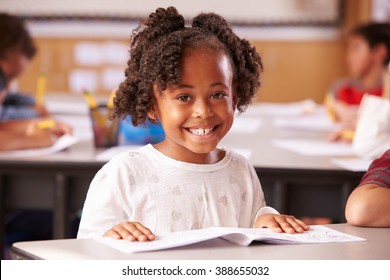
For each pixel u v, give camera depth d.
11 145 2.76
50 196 2.58
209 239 1.44
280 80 6.42
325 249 1.43
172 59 1.61
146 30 1.77
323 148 2.98
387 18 6.22
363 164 2.56
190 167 1.75
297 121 4.01
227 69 1.65
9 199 2.58
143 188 1.72
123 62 6.45
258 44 6.41
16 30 3.54
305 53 6.39
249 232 1.48
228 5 6.43
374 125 2.75
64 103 4.66
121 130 2.87
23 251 1.39
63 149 2.80
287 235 1.52
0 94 3.57
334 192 2.50
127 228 1.48
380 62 4.65
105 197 1.71
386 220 1.69
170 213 1.72
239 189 1.79
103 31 6.44
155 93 1.70
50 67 6.45
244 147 2.95
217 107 1.63
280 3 6.39
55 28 6.46
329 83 6.39
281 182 2.45
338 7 6.32
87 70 6.47
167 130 1.67
